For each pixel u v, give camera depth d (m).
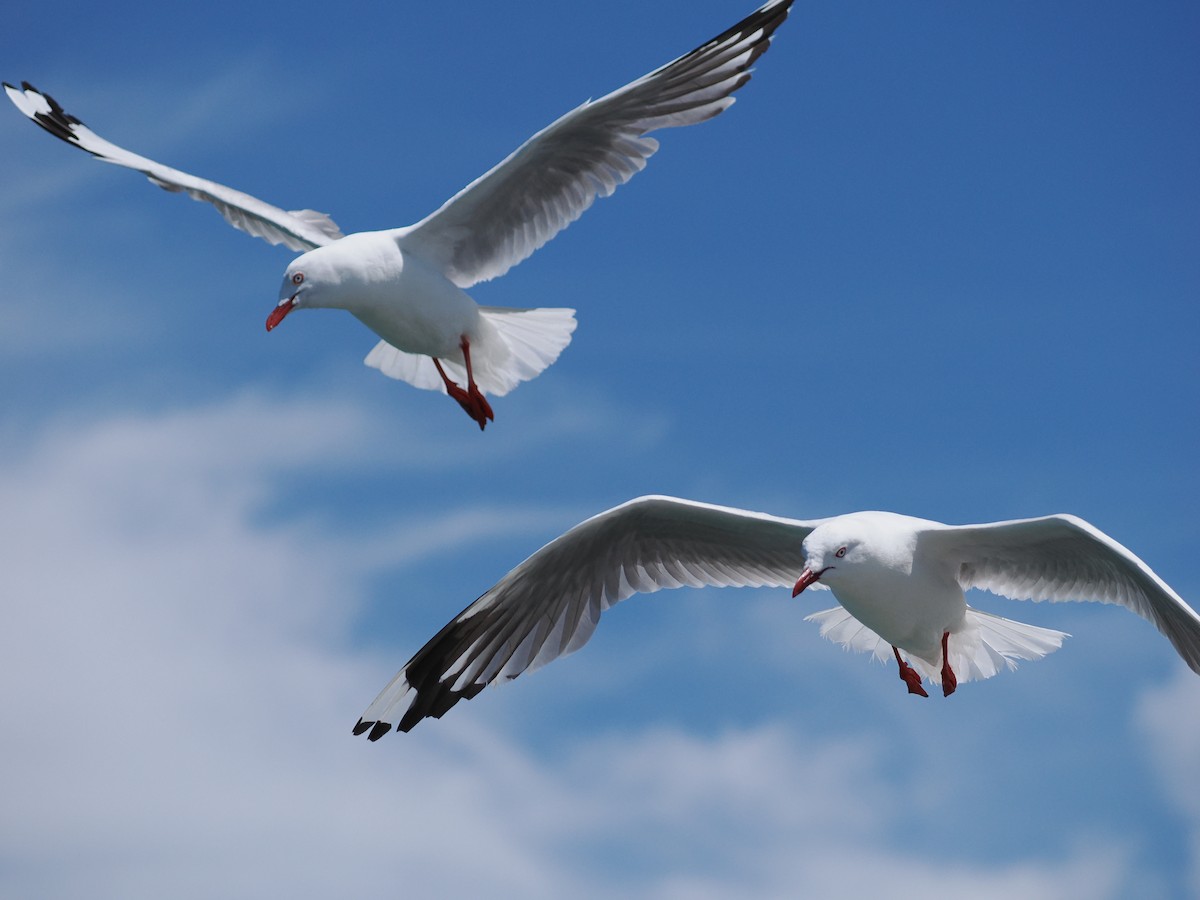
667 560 10.41
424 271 11.19
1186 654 9.09
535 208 11.27
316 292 11.05
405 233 11.27
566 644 10.41
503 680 10.37
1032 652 10.02
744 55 10.49
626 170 11.00
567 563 10.23
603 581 10.40
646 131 10.81
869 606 9.56
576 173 11.12
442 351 11.43
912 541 9.45
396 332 11.34
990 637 10.13
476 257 11.41
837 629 10.80
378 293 11.12
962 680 10.14
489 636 10.34
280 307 11.03
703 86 10.58
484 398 11.32
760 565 10.41
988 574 9.74
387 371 12.45
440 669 10.30
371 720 10.32
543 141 10.73
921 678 10.54
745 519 9.91
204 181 13.45
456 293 11.27
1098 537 8.90
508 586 10.20
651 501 9.85
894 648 10.30
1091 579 9.49
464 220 11.23
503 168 10.80
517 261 11.39
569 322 11.70
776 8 10.39
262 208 13.29
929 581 9.56
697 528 10.19
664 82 10.51
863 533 9.36
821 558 9.35
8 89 13.87
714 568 10.45
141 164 13.61
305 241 13.15
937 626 9.76
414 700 10.30
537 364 11.62
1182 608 8.70
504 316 11.74
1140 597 9.29
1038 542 9.44
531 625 10.40
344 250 11.09
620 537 10.24
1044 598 9.70
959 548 9.57
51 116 13.88
